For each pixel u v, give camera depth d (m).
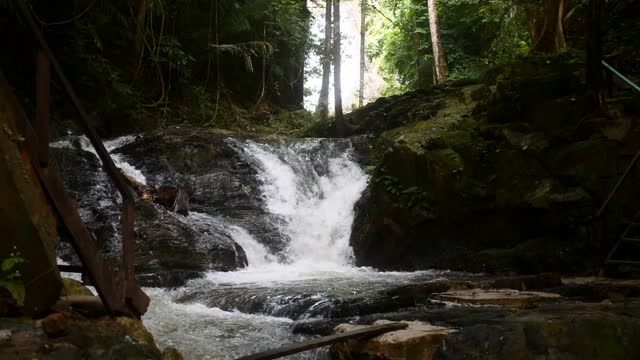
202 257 10.27
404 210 11.58
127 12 17.48
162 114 17.67
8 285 3.42
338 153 15.55
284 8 21.22
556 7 14.04
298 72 24.12
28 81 13.63
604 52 12.69
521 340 4.14
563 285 7.50
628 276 8.56
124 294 4.00
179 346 5.81
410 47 23.64
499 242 10.64
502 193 10.41
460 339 4.40
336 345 4.86
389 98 17.20
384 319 5.75
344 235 13.27
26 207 3.50
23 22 3.73
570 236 9.71
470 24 21.86
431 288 7.27
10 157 3.44
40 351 3.22
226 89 20.58
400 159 11.90
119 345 3.52
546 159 10.02
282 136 18.16
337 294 7.56
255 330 6.43
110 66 15.82
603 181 9.37
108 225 10.02
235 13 20.25
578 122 9.93
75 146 13.30
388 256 11.99
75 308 4.02
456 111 13.50
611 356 4.03
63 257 9.35
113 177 3.96
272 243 12.34
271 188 14.27
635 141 9.17
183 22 19.64
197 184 13.72
